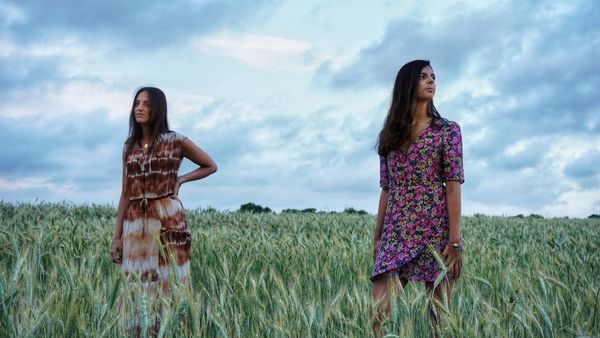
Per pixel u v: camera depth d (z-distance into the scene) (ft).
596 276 18.35
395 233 12.50
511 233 34.63
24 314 9.77
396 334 9.77
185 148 14.79
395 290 11.66
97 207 44.70
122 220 15.11
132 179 14.44
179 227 14.48
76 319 10.00
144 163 14.32
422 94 12.34
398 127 12.45
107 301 11.04
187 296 10.28
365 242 24.70
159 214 14.28
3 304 10.02
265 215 45.37
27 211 36.09
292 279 16.33
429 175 12.37
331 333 10.47
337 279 16.96
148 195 14.33
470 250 21.83
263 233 24.04
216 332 10.45
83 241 20.47
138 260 14.19
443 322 10.64
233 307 11.92
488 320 10.71
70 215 37.24
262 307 12.19
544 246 26.25
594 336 11.05
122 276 12.91
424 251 12.26
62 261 12.37
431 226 12.30
